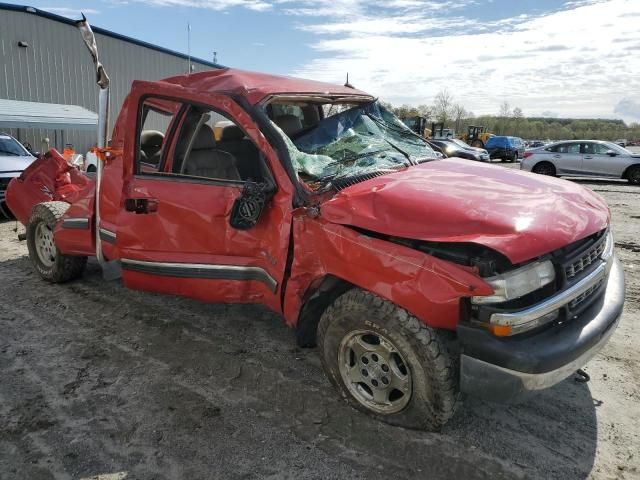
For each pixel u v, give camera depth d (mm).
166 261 3666
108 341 4000
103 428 2918
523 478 2557
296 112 4047
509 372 2434
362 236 2756
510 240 2434
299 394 3268
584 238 2934
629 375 3561
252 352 3832
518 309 2465
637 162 16188
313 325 3256
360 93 4340
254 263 3385
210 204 3414
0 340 4012
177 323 4332
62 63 19516
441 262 2512
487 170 3594
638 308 4785
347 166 3412
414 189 2920
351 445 2781
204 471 2586
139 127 3771
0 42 17984
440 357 2621
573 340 2570
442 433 2887
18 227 7922
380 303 2729
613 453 2746
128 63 21188
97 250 4227
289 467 2615
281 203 3145
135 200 3740
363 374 2977
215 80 3639
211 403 3166
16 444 2785
